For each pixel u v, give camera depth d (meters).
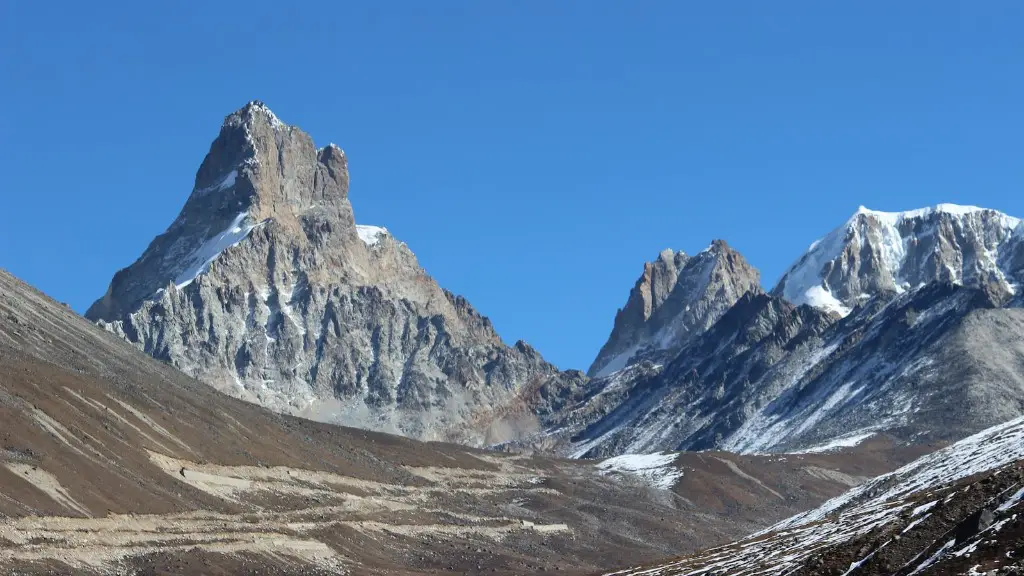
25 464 188.25
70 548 170.50
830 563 115.62
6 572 155.25
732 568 156.25
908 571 99.12
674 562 194.38
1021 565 87.81
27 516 173.75
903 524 116.94
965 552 93.50
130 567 174.88
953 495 115.88
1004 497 102.81
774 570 137.12
